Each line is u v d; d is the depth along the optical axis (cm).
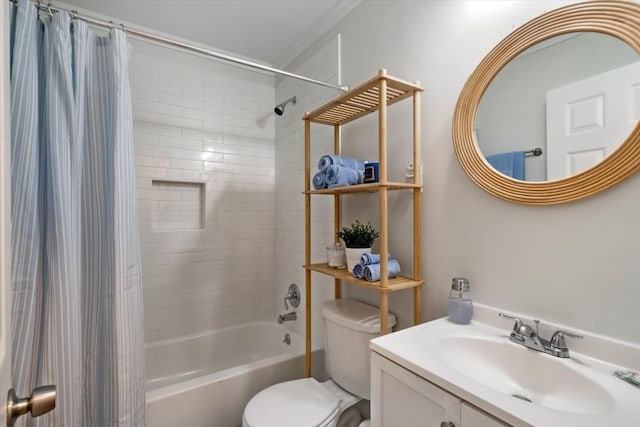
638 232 77
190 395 148
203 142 232
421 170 132
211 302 236
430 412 78
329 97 191
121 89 118
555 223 92
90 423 115
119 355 112
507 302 103
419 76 134
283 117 246
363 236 136
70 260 103
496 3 107
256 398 132
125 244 116
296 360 183
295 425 115
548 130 93
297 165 228
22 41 97
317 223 201
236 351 237
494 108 106
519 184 98
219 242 239
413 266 135
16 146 94
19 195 94
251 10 181
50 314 100
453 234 120
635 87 78
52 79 104
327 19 186
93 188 118
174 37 209
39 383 98
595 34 85
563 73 90
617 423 58
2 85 40
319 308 200
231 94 243
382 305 116
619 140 80
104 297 116
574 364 81
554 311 92
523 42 98
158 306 216
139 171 209
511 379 90
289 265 239
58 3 172
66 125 106
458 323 109
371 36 160
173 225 227
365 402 147
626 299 79
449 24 122
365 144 163
